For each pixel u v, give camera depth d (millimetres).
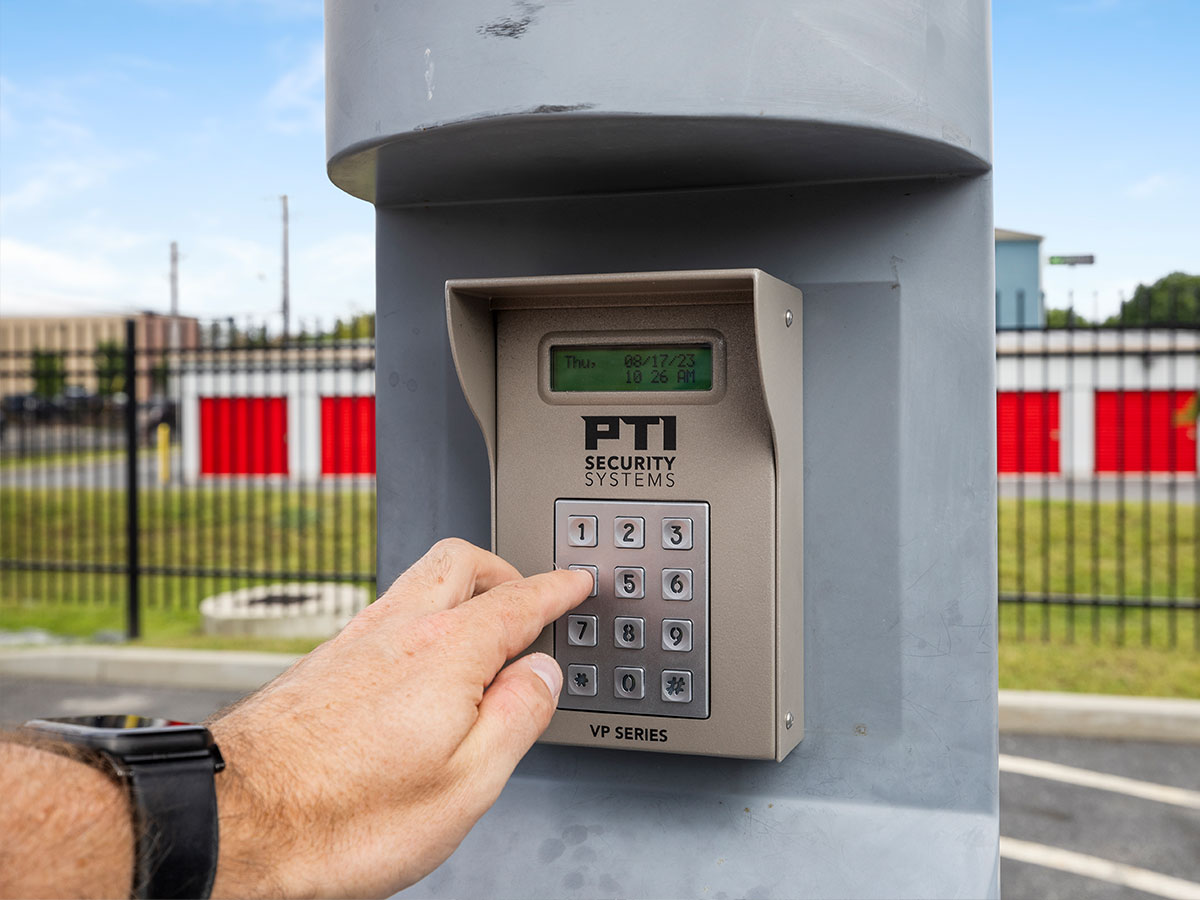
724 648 654
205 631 5316
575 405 684
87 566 6008
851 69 556
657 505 667
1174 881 2648
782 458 650
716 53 539
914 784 682
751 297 650
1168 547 8141
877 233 677
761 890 680
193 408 14945
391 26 583
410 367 777
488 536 763
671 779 729
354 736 422
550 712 513
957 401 668
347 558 8641
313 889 398
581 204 733
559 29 542
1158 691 4012
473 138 584
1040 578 6969
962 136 607
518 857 726
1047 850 2822
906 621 681
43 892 310
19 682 4531
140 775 342
